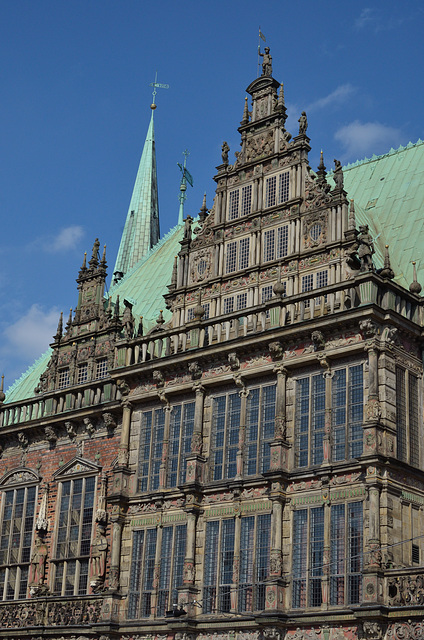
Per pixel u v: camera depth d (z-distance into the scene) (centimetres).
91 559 4934
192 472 4375
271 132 4853
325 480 3962
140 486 4662
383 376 3950
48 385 5641
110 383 5138
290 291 4525
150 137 7788
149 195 7538
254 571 4084
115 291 6025
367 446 3828
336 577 3834
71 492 5194
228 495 4278
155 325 5372
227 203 4956
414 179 5044
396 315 4031
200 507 4353
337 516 3906
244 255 4794
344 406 4028
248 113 5012
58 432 5400
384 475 3800
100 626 4481
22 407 5650
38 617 4869
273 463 4106
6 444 5694
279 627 3875
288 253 4603
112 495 4659
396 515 3803
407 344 4138
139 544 4559
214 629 4103
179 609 4159
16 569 5319
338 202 4481
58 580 5084
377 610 3559
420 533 3900
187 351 4544
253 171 4881
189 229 5094
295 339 4212
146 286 5859
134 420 4803
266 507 4131
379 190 5156
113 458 5041
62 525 5175
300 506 4031
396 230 4797
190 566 4259
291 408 4197
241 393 4381
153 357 4769
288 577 3972
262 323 4378
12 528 5434
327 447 4006
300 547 3988
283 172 4747
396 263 4612
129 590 4516
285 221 4662
